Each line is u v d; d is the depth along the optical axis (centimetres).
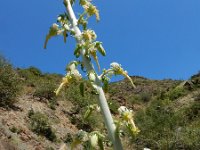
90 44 415
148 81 4691
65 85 407
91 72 405
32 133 2105
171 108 3241
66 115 2641
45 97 2767
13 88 2366
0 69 2389
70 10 456
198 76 4081
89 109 399
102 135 377
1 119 2083
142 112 3105
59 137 2262
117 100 3853
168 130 2523
